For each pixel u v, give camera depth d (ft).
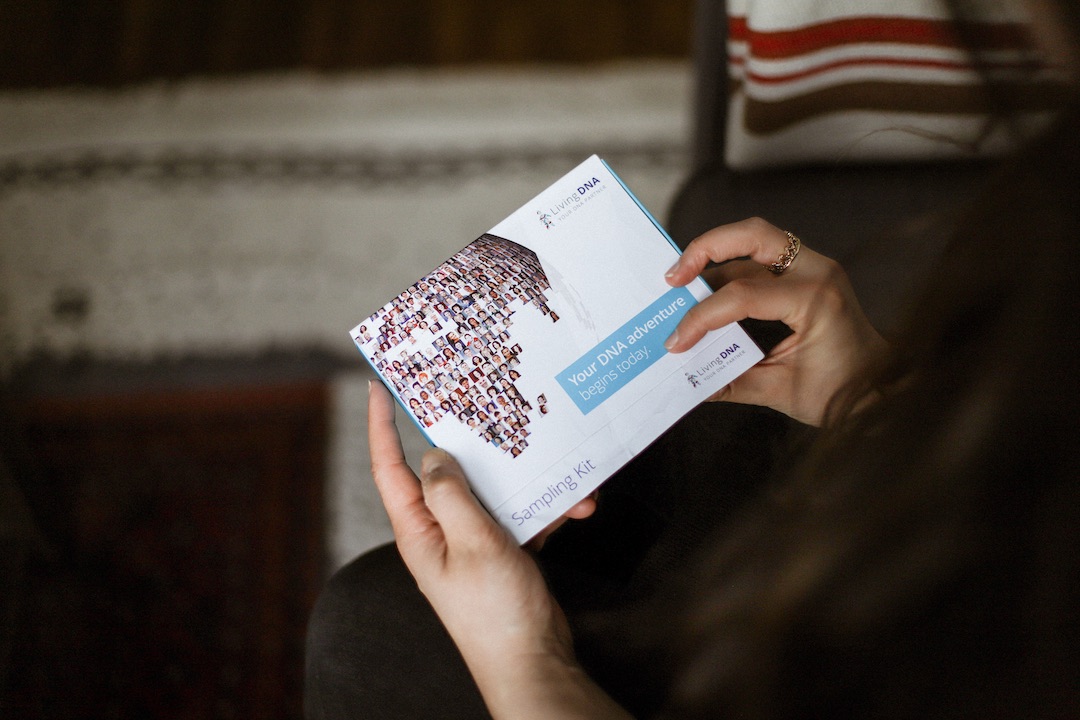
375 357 1.80
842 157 2.65
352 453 3.67
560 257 1.86
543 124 4.56
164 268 4.11
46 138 4.45
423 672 1.90
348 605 1.98
